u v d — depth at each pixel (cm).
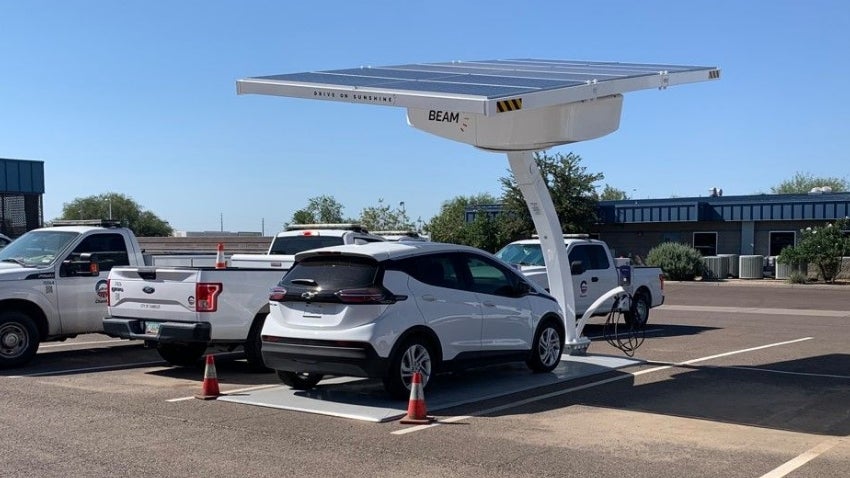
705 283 3753
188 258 1566
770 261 4019
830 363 1300
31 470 685
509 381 1111
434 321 980
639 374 1180
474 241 3878
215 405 954
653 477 671
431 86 1022
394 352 930
